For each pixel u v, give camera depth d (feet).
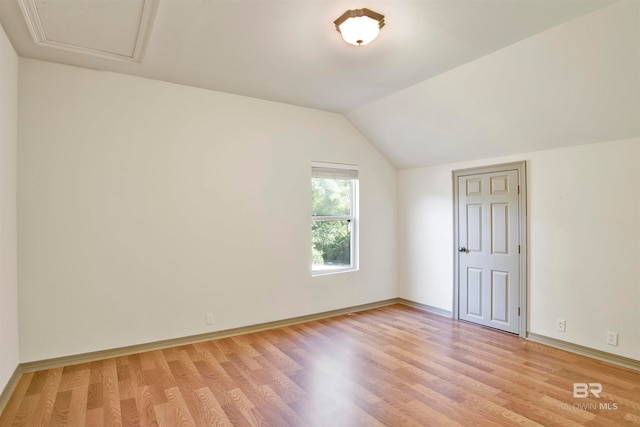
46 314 9.87
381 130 15.28
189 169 12.01
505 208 13.07
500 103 11.01
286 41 8.88
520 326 12.59
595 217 10.74
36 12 7.58
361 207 16.28
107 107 10.75
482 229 13.84
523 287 12.46
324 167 15.25
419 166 16.42
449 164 15.11
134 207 11.10
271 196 13.66
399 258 17.48
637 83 8.55
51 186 9.97
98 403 8.11
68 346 10.15
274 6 7.36
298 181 14.34
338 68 10.53
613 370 9.86
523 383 9.11
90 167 10.49
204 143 12.29
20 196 9.57
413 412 7.81
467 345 11.78
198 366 10.12
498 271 13.28
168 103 11.68
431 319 14.80
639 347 9.86
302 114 14.46
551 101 10.11
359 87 12.12
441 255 15.49
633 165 9.98
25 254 9.62
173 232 11.72
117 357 10.72
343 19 7.66
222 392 8.65
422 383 9.14
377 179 16.81
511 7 7.39
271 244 13.66
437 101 12.17
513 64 9.60
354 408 7.97
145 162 11.28
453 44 9.04
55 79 10.08
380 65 10.31
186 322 11.93
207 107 12.36
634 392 8.64
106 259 10.68
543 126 11.05
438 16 7.73
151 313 11.35
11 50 8.94
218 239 12.53
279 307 13.87
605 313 10.52
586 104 9.68
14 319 9.08
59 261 10.05
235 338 12.50
